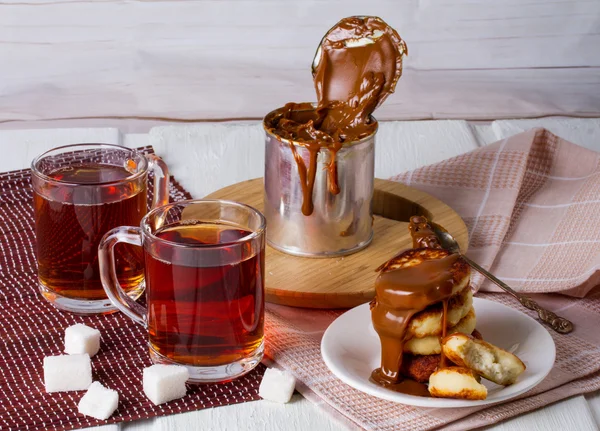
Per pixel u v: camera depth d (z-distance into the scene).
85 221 0.92
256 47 1.58
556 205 1.09
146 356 0.91
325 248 1.01
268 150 1.01
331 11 1.56
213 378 0.88
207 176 1.17
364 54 1.01
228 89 1.62
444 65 1.60
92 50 1.58
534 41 1.58
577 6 1.55
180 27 1.56
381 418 0.84
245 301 0.87
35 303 0.96
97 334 0.90
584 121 1.31
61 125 1.62
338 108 1.03
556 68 1.60
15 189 1.12
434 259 0.89
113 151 0.98
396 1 1.55
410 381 0.87
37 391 0.87
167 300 0.86
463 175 1.13
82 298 0.94
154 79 1.60
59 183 0.92
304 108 1.05
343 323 0.90
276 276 0.98
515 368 0.84
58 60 1.58
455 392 0.83
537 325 0.89
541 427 0.85
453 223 1.04
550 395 0.87
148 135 1.25
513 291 0.96
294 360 0.90
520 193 1.12
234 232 0.89
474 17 1.56
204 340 0.87
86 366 0.87
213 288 0.85
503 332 0.90
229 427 0.85
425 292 0.85
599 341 0.92
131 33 1.57
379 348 0.89
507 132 1.29
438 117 1.63
